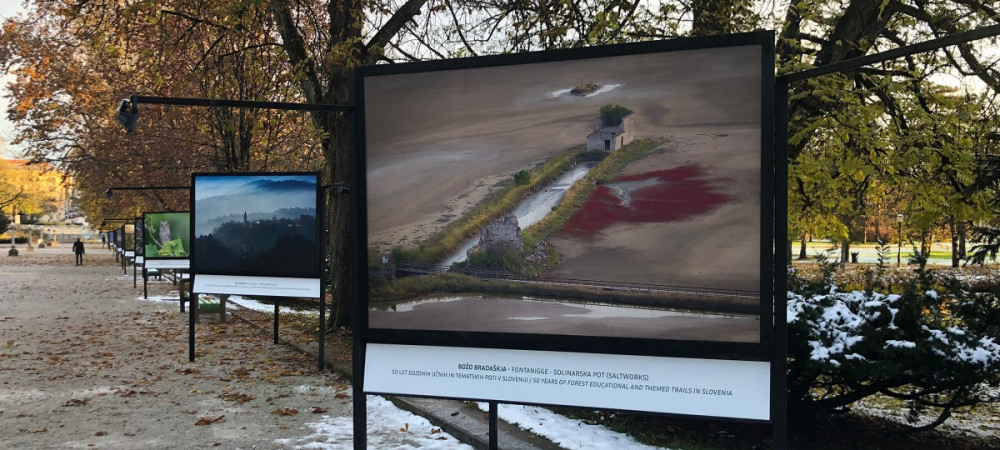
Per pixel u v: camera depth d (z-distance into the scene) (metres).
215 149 24.86
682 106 4.77
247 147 22.67
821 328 6.03
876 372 5.70
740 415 4.62
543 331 5.12
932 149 10.01
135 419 7.72
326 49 13.67
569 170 5.07
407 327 5.46
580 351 5.03
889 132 10.47
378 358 5.54
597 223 4.98
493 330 5.23
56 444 6.79
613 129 4.95
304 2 13.76
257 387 9.41
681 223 4.78
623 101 4.93
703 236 4.73
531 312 5.15
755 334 4.61
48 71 25.69
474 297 5.29
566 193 5.07
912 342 5.75
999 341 6.12
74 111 29.62
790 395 6.79
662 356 4.84
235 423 7.54
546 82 5.10
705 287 4.72
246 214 10.82
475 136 5.27
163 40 14.88
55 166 31.72
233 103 5.44
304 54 13.91
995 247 8.03
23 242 103.56
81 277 37.06
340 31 13.76
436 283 5.39
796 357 6.21
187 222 19.14
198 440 6.89
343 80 13.84
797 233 11.30
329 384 9.62
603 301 4.96
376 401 8.49
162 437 7.01
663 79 4.82
